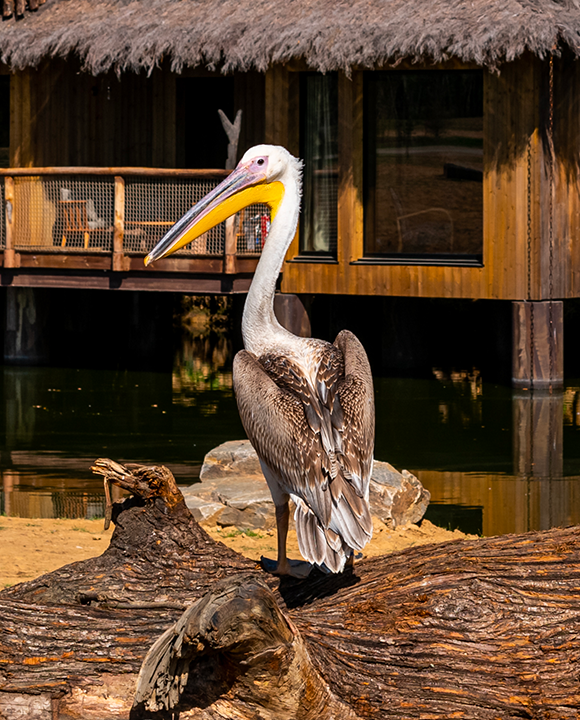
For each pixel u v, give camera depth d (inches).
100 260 606.5
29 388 586.9
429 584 165.6
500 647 154.7
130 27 604.4
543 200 553.9
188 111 754.2
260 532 325.4
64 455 431.5
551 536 183.9
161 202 596.1
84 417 507.5
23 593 193.5
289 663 138.5
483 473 404.5
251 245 591.5
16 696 149.9
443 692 149.2
